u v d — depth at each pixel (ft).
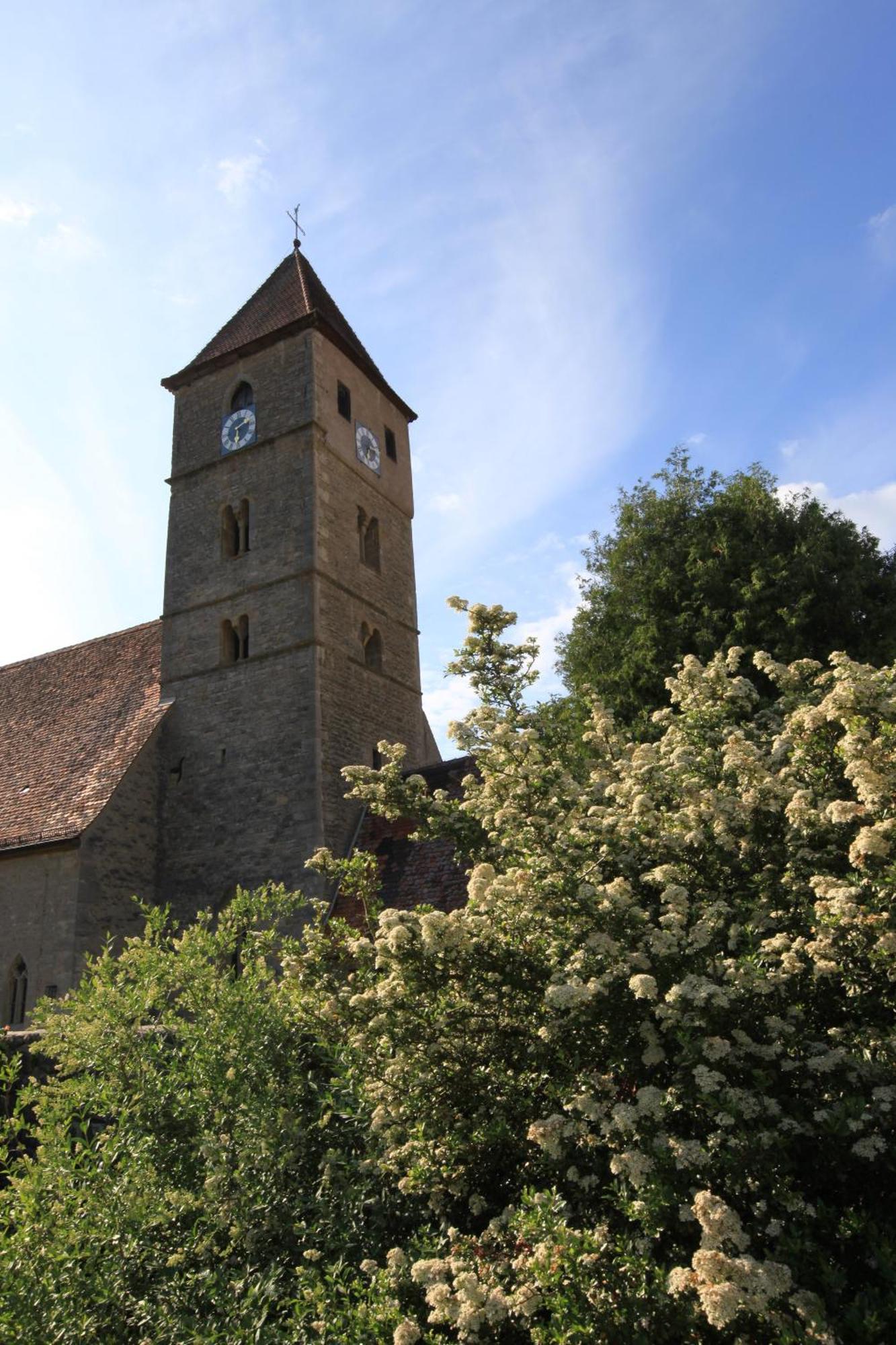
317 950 26.96
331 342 82.17
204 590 77.25
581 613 88.33
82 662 90.99
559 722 33.22
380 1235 20.59
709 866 21.16
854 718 18.81
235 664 73.26
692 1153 14.70
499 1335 14.90
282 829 66.39
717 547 76.23
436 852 61.98
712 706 27.27
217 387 83.92
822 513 77.82
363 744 73.00
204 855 69.00
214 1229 20.89
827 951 17.03
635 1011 17.80
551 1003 17.01
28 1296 17.30
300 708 68.80
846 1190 15.85
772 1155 14.84
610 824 21.40
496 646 33.45
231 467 79.77
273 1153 22.22
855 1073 16.15
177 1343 17.88
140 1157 21.95
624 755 30.04
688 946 17.97
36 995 62.69
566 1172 17.13
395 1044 20.04
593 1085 17.44
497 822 22.71
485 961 19.69
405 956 19.10
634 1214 14.75
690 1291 13.57
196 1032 25.30
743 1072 16.34
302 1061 26.09
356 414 84.28
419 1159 20.20
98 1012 25.55
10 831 69.82
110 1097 23.85
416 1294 16.62
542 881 20.52
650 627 75.20
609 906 19.01
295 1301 17.47
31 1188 19.44
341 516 77.82
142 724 74.95
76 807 68.85
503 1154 19.52
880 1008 17.34
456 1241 17.31
